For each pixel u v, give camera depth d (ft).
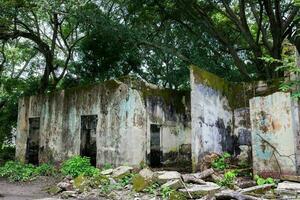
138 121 38.73
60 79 67.36
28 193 31.40
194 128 34.94
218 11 57.72
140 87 39.86
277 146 30.09
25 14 56.54
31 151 51.13
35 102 50.65
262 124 31.27
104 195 27.66
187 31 58.95
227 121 41.34
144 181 27.55
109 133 40.01
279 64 49.37
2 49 70.18
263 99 31.53
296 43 48.19
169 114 43.52
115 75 62.03
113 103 40.27
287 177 28.07
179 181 25.95
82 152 43.29
